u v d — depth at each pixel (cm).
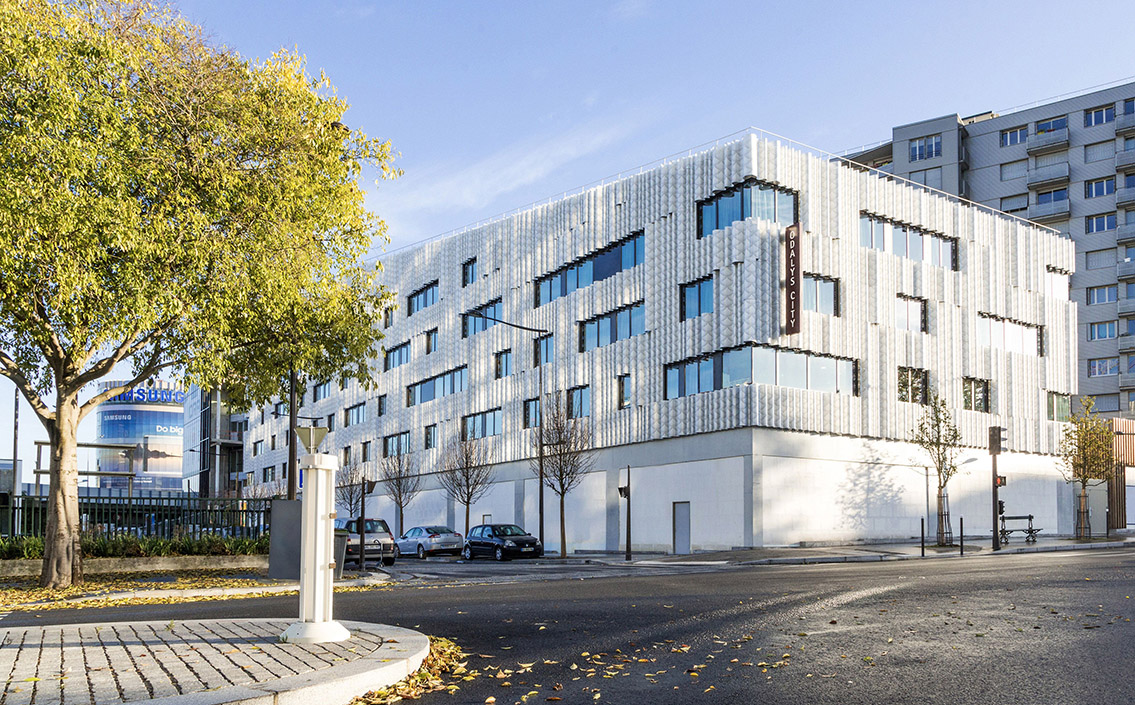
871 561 2900
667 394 3859
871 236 3922
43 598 1656
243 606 1461
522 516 4722
